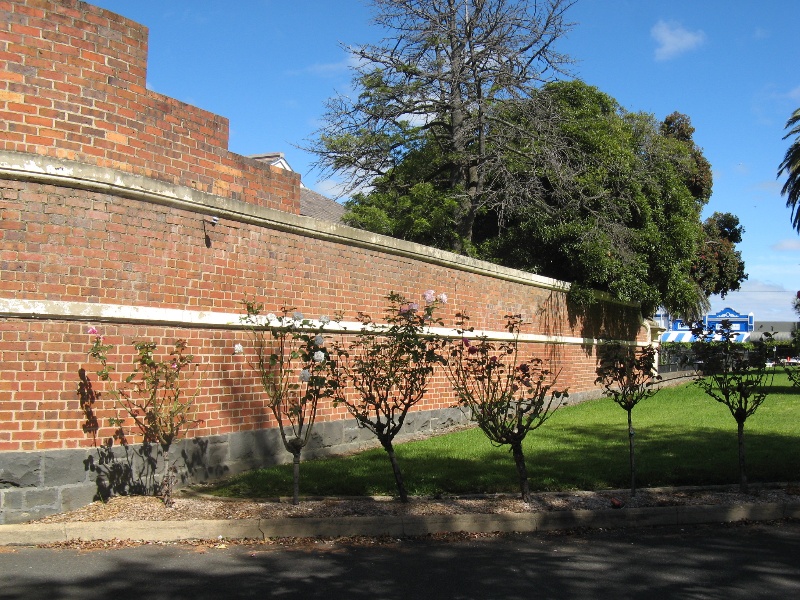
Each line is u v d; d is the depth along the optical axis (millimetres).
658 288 22812
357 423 12258
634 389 8852
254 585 5852
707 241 34844
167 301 8828
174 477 8711
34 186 7648
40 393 7590
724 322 9555
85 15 8219
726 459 10656
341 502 8156
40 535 6977
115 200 8258
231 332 9805
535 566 6434
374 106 21141
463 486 8812
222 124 9961
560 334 19797
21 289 7516
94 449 7953
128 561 6457
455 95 20703
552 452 11289
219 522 7258
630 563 6539
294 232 10891
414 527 7484
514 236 20922
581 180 20000
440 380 14516
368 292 12516
